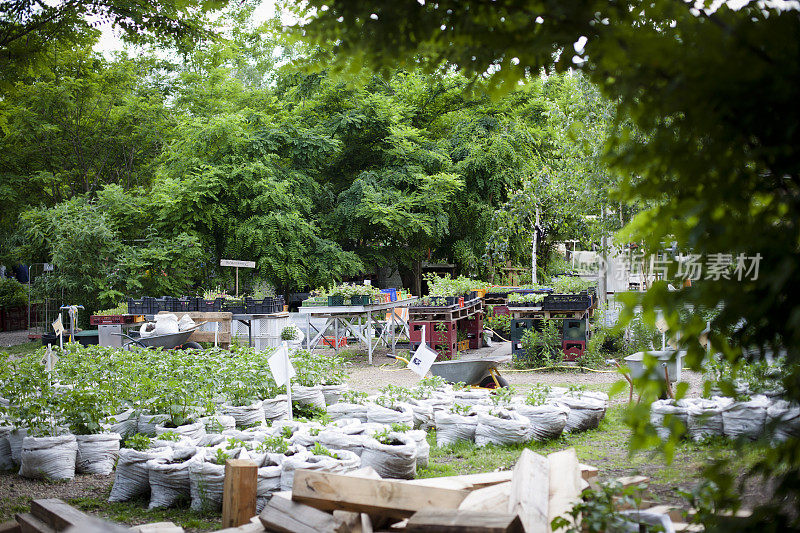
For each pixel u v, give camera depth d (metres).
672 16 2.15
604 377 12.67
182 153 27.64
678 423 2.28
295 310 29.81
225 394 8.54
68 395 7.43
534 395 8.68
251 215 27.12
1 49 9.52
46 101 26.55
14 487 6.52
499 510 3.73
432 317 16.12
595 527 3.22
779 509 2.33
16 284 31.72
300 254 27.27
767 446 2.32
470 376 10.47
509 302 15.04
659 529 3.31
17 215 28.36
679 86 2.00
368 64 2.71
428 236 29.86
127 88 30.12
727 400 7.01
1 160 27.00
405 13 2.42
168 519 5.46
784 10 2.04
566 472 4.10
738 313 2.15
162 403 7.53
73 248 23.28
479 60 2.49
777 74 1.94
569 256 29.38
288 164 30.17
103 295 22.66
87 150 29.48
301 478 3.90
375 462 6.17
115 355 11.43
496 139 29.86
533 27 2.30
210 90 32.88
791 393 2.33
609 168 2.29
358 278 33.94
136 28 9.58
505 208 27.23
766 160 2.14
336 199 31.38
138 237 26.48
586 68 2.30
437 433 8.17
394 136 29.70
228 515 4.68
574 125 2.54
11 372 9.00
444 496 3.88
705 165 2.12
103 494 6.27
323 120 31.33
